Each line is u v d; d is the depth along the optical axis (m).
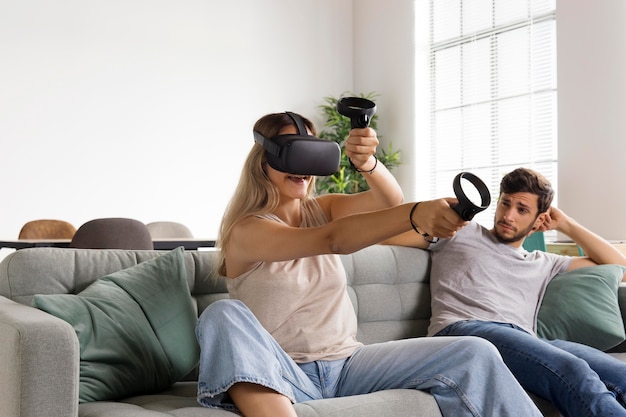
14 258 2.09
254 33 7.04
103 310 2.03
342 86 7.52
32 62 6.06
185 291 2.25
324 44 7.43
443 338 1.92
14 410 1.51
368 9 7.41
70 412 1.55
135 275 2.20
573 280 2.70
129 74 6.45
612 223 5.07
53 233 4.86
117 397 1.97
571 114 5.33
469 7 6.56
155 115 6.55
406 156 7.01
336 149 1.78
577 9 5.28
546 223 2.85
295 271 1.99
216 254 2.26
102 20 6.35
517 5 6.16
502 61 6.28
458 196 1.39
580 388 2.04
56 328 1.54
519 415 1.77
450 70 6.75
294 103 7.25
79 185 6.21
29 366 1.50
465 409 1.79
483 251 2.67
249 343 1.74
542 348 2.19
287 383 1.74
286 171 1.81
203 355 1.75
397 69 7.09
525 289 2.66
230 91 6.91
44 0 6.11
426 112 6.95
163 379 2.10
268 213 1.98
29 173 6.02
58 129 6.14
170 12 6.65
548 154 5.89
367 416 1.74
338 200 2.20
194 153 6.72
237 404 1.71
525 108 6.08
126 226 3.53
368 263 2.67
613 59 5.07
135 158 6.45
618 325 2.60
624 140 5.00
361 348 2.04
